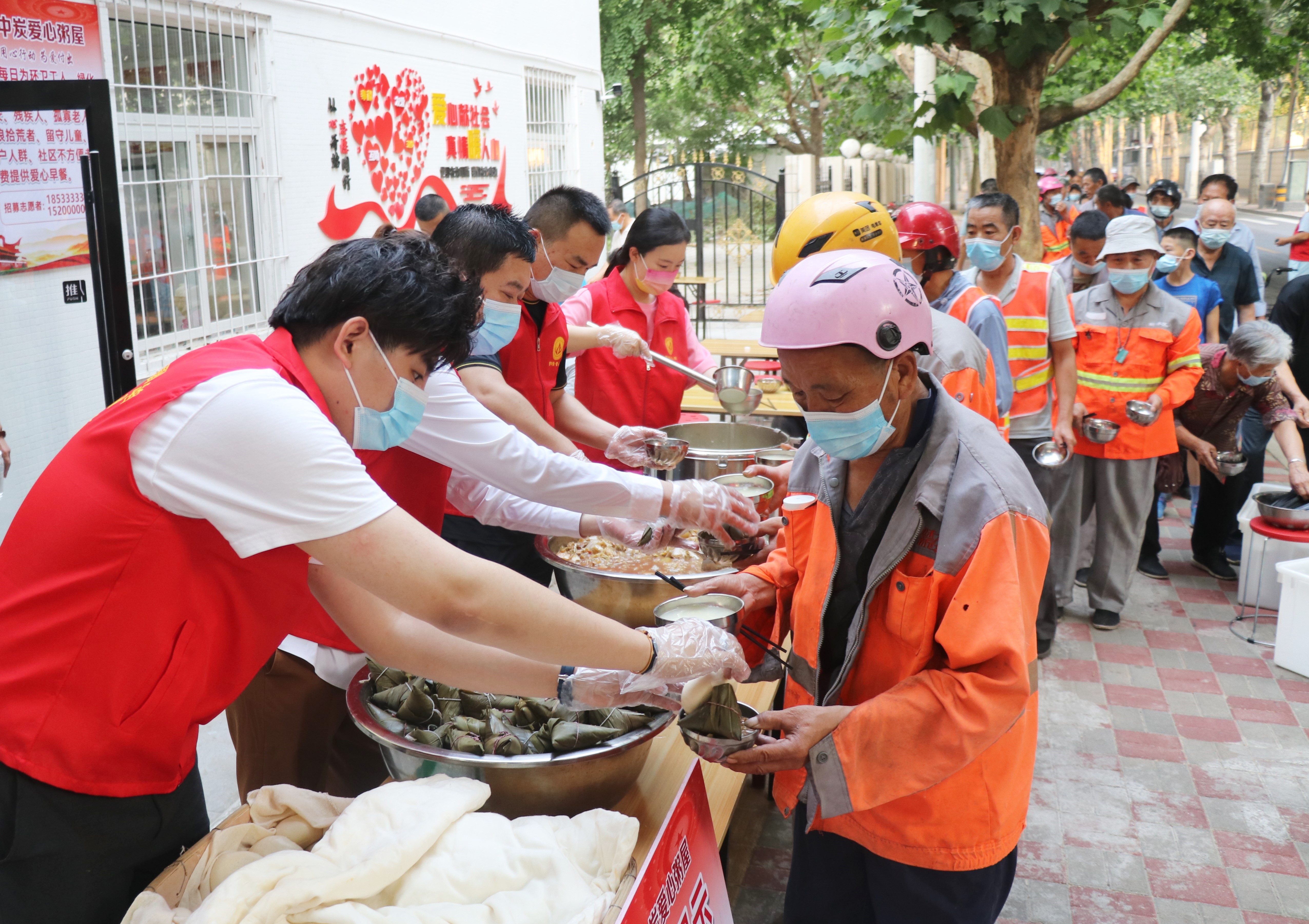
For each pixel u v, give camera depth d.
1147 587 5.14
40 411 3.56
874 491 1.58
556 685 1.58
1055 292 4.03
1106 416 4.41
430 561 1.28
